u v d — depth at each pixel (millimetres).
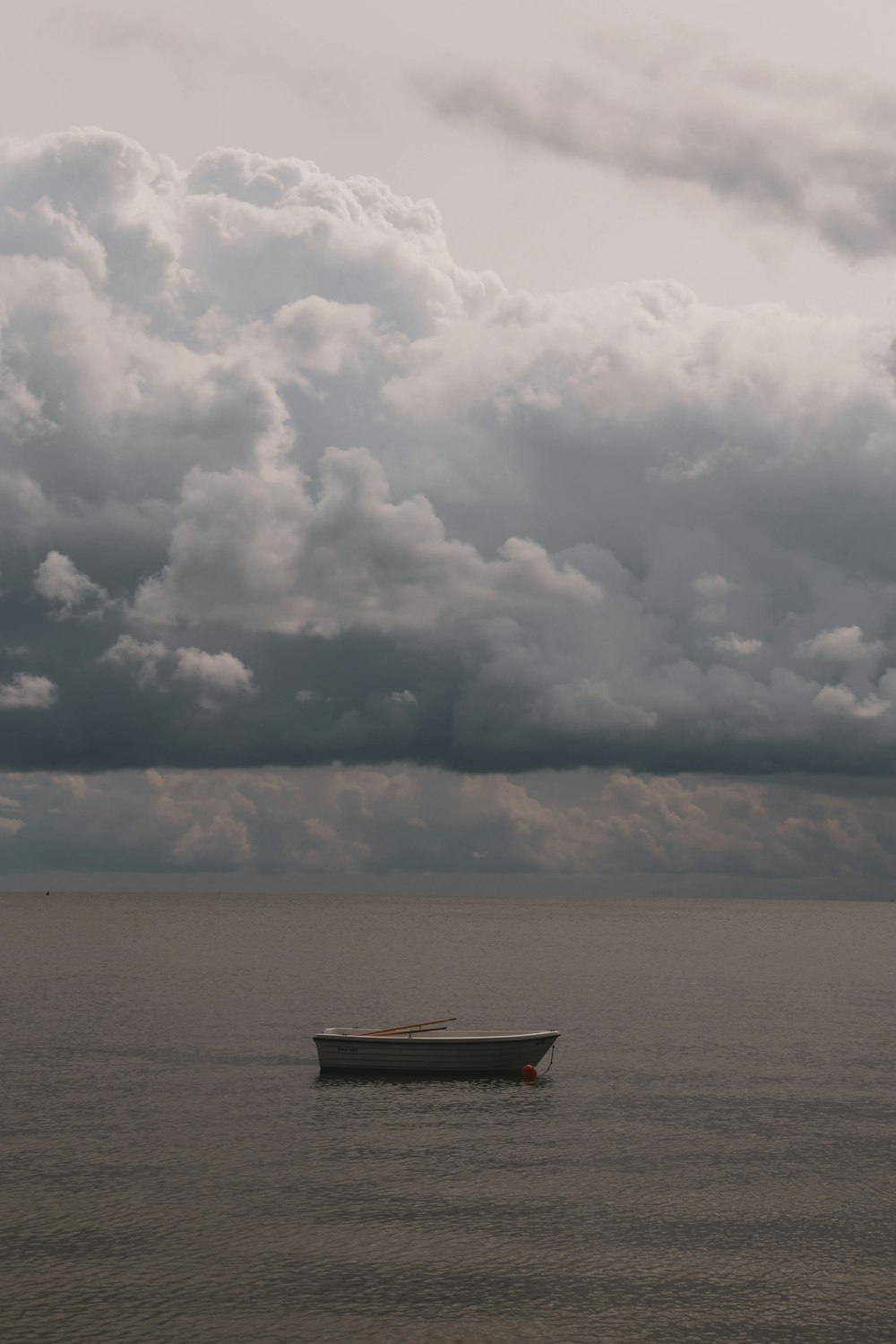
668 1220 41438
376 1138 51469
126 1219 40781
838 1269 37594
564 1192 44312
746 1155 49156
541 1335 33094
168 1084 62156
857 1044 77500
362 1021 87562
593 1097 59875
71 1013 91250
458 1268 37219
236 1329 33000
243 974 127188
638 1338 33031
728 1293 35781
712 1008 98188
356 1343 32438
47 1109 56125
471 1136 51875
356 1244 38969
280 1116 55312
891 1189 44906
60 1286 35438
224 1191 43938
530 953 165750
